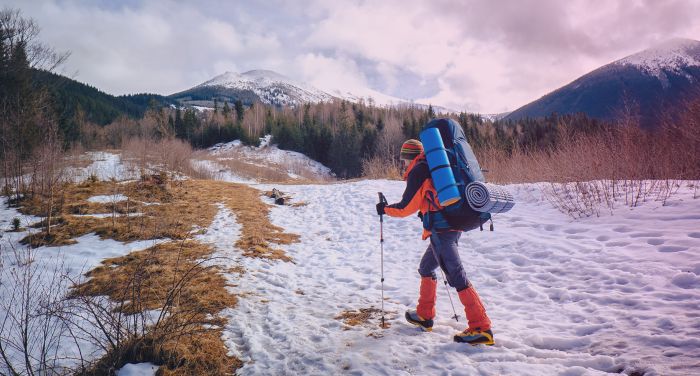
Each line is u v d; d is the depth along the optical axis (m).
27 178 9.54
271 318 3.86
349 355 3.04
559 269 4.65
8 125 10.34
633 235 5.11
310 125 77.00
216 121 88.88
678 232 4.83
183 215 8.55
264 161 37.12
